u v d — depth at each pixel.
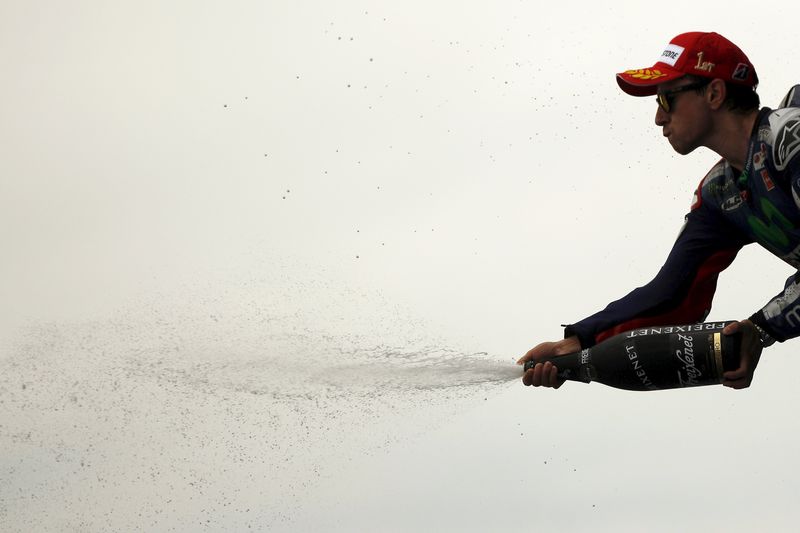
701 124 7.24
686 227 7.99
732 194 7.47
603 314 7.92
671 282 7.89
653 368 7.24
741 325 7.02
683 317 7.88
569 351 7.90
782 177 6.84
